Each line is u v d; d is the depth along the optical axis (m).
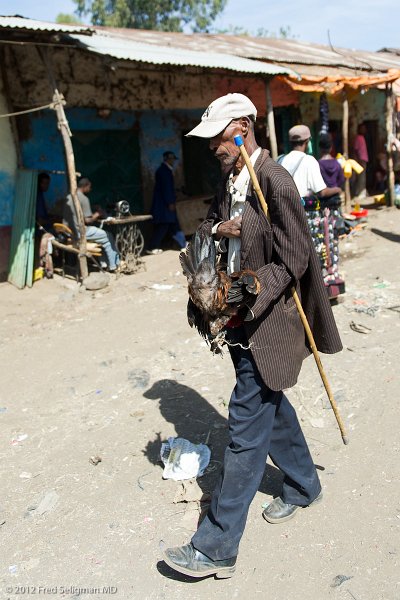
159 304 6.93
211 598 2.52
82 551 2.88
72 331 6.21
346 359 4.68
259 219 2.45
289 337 2.54
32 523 3.12
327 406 3.98
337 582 2.52
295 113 13.76
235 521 2.54
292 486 2.92
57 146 9.94
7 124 8.85
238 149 2.48
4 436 4.06
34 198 8.31
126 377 4.85
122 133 11.09
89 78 9.61
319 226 5.60
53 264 9.24
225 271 2.68
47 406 4.47
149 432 3.92
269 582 2.57
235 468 2.55
